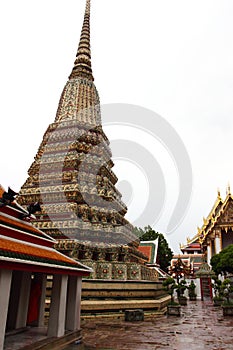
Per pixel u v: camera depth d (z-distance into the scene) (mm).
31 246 10266
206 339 12180
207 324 16859
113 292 19062
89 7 39219
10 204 10547
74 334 11055
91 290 18125
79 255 20531
